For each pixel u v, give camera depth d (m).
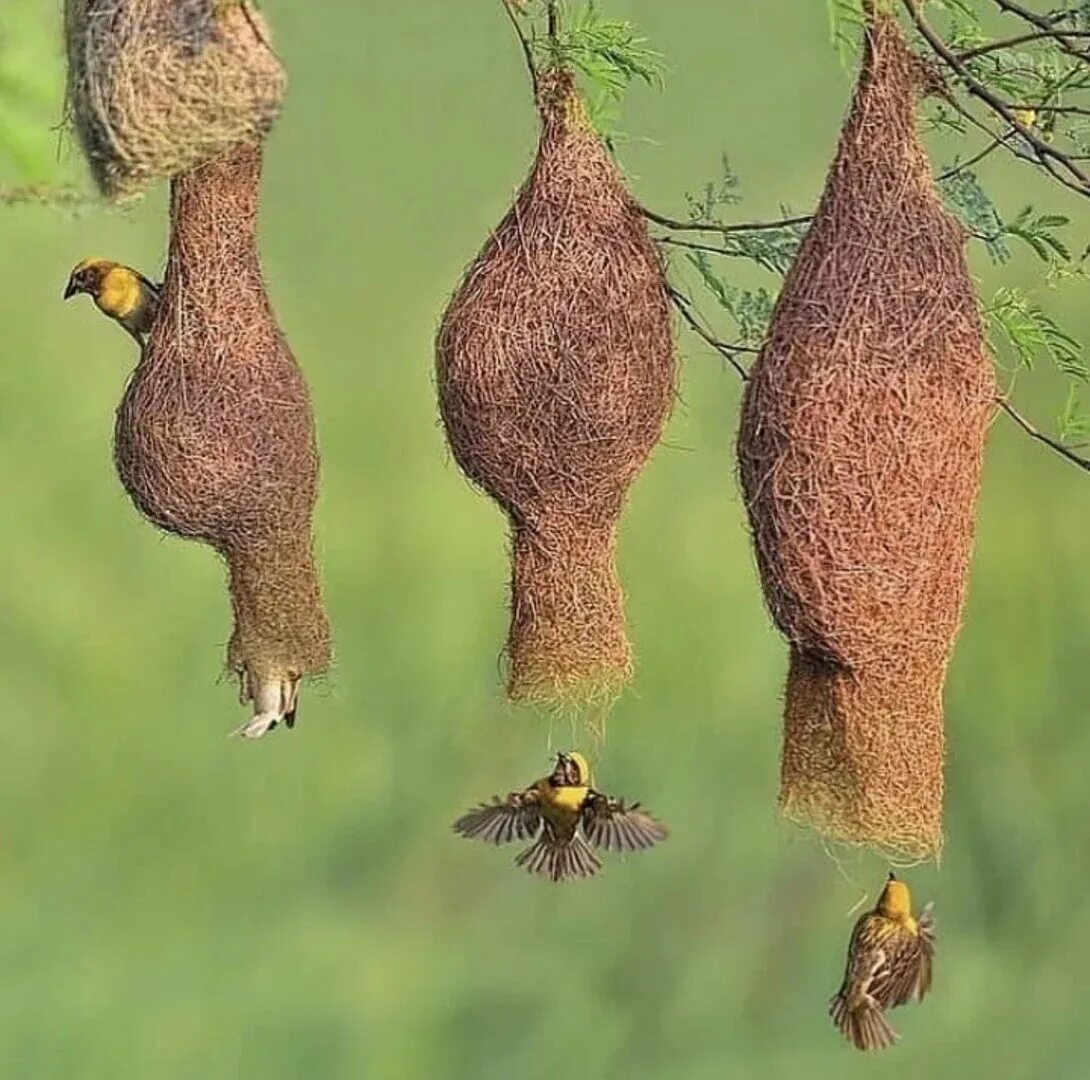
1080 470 14.51
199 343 7.06
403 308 15.45
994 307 7.06
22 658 15.68
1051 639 14.40
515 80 14.62
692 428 13.95
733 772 14.45
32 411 15.77
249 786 15.36
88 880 15.17
